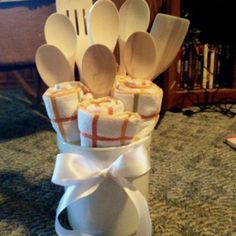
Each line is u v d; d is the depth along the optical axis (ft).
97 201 1.85
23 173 2.89
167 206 2.33
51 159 3.17
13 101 5.28
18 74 5.34
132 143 1.75
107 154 1.72
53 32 1.92
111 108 1.67
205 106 4.71
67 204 1.83
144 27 2.03
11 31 3.22
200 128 3.87
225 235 2.03
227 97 4.76
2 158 3.22
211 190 2.53
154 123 1.86
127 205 1.88
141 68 1.91
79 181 1.79
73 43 1.91
